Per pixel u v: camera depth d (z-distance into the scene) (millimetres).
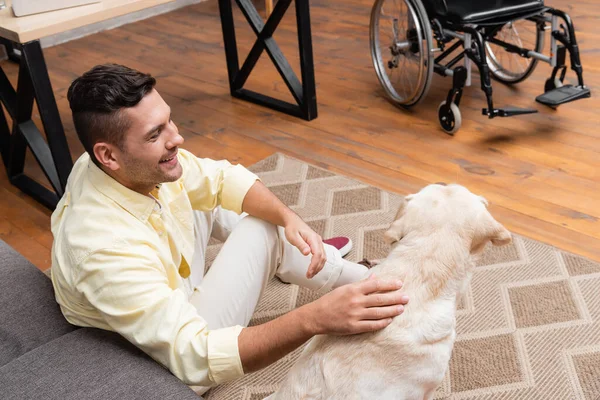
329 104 3207
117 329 1188
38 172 2852
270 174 2648
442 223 1208
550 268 2004
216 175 1560
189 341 1152
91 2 2307
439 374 1162
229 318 1450
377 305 1114
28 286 1414
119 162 1183
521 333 1784
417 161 2660
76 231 1182
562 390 1604
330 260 1616
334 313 1107
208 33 4289
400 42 3051
